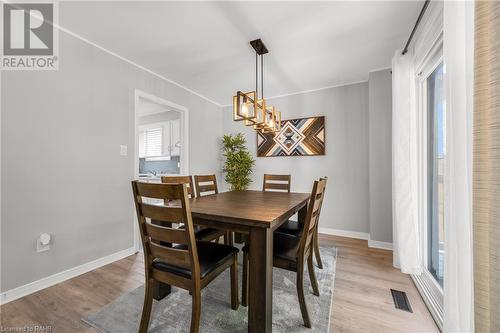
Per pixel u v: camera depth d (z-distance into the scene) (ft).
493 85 1.96
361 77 9.92
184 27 6.38
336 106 10.92
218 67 8.96
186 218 3.48
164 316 4.71
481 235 2.19
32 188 5.74
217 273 4.25
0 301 5.16
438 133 6.03
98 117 7.28
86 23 6.20
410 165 6.48
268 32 6.60
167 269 3.93
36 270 5.75
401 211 6.54
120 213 7.92
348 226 10.53
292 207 5.09
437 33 4.91
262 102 6.80
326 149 11.09
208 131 13.15
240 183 12.44
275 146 12.30
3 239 5.26
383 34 6.66
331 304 5.10
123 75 8.11
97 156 7.23
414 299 5.30
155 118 16.79
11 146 5.40
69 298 5.37
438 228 6.09
